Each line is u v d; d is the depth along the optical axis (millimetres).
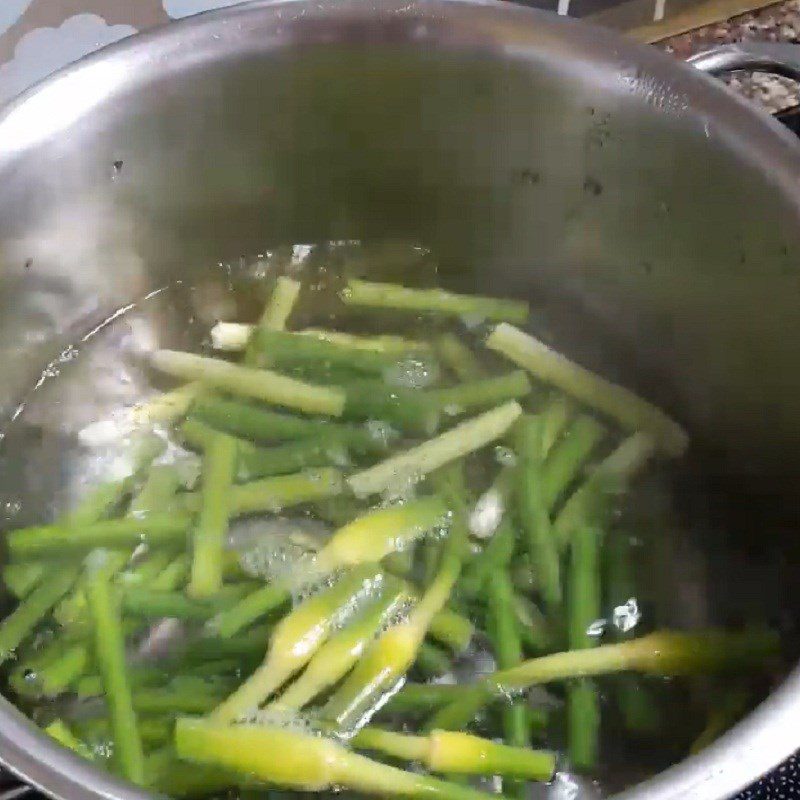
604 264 328
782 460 299
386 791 256
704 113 275
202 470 308
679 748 273
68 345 337
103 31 350
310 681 272
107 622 278
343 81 300
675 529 308
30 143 283
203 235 337
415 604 283
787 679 220
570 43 283
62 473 318
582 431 318
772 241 276
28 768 209
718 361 311
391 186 331
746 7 368
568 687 277
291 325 344
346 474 311
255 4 288
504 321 344
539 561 293
